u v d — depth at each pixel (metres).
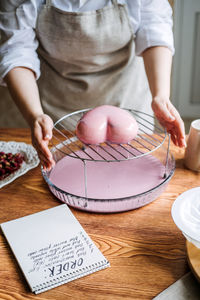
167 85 0.81
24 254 0.54
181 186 0.71
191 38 1.86
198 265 0.49
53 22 0.89
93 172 0.72
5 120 1.86
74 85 1.04
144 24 0.91
